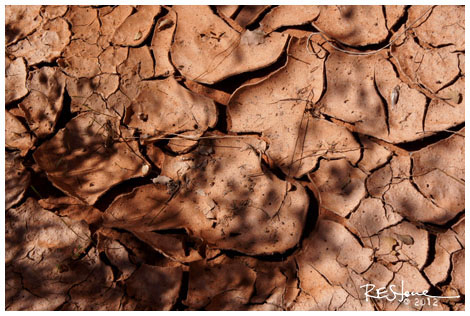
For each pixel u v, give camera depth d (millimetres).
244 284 2301
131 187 2508
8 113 2619
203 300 2287
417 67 2465
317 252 2320
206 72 2572
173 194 2461
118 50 2686
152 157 2543
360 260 2285
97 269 2363
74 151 2564
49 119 2604
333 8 2588
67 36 2732
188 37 2652
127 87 2627
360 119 2436
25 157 2541
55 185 2436
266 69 2557
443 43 2469
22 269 2373
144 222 2383
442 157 2340
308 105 2486
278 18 2623
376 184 2354
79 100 2629
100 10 2764
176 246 2322
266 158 2465
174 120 2561
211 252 2352
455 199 2289
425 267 2254
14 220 2439
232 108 2539
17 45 2738
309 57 2537
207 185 2457
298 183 2406
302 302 2271
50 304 2330
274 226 2355
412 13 2535
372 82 2467
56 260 2381
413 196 2322
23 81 2670
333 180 2383
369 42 2514
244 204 2402
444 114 2383
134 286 2332
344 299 2258
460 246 2244
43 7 2775
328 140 2436
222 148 2502
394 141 2391
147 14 2723
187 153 2516
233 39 2613
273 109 2510
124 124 2586
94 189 2473
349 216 2330
